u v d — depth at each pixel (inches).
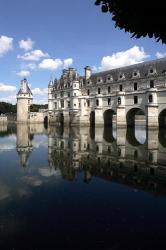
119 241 366.3
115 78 3403.1
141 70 3080.7
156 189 618.5
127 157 1072.2
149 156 1095.6
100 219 442.3
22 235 385.1
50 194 578.6
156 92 2719.0
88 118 3777.1
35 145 1507.1
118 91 3253.0
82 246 351.9
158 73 2805.1
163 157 1070.4
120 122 3102.9
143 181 693.3
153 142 1643.7
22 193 586.9
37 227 410.6
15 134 2400.3
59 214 463.5
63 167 873.5
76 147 1406.3
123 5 318.3
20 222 430.3
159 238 374.9
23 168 856.9
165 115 2837.1
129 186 645.3
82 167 873.5
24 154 1162.6
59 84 4439.0
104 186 645.3
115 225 418.6
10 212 473.1
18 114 5113.2
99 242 364.2
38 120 5172.2
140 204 516.4
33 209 487.8
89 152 1216.8
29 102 5177.2
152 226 414.6
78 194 581.0
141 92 2925.7
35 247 349.7
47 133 2527.1
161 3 292.4
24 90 5108.3
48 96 4645.7
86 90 3846.0
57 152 1221.1
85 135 2226.9
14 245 355.9
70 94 4008.4
